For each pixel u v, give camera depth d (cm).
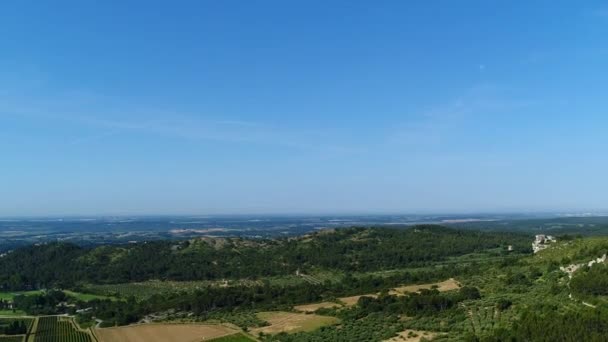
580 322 12188
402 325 16850
